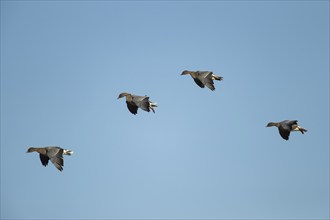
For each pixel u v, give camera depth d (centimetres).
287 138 5247
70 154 4897
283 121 5238
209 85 5406
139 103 5297
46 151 4831
